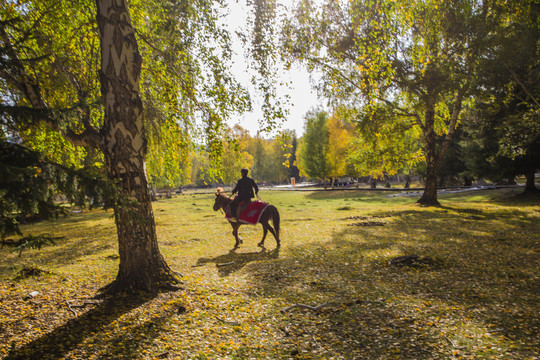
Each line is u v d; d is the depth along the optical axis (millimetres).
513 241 9492
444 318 4703
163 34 7004
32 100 5215
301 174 66375
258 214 10180
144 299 5445
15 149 3693
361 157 22500
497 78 16922
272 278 6883
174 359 3750
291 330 4535
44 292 5816
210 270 7531
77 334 4254
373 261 8039
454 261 7684
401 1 10867
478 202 22406
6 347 3830
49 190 3646
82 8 7164
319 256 8781
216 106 7172
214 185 98375
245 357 3832
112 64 5254
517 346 3789
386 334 4320
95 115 7320
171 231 14250
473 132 24359
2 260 9367
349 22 15008
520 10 14383
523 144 16906
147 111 8992
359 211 20266
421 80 16891
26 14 6652
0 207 3266
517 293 5516
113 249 10602
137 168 5594
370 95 10625
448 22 16406
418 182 68688
